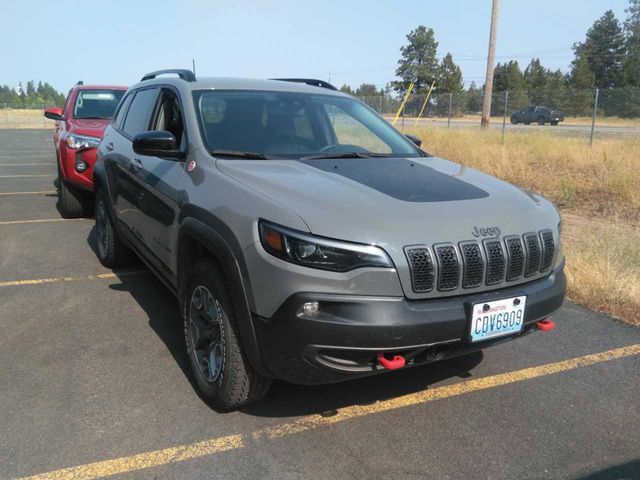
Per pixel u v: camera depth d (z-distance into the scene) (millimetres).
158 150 3738
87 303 4926
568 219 8695
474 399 3504
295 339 2658
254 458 2855
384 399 3465
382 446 2986
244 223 2877
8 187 11539
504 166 13016
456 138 17031
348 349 2652
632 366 4004
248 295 2822
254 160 3562
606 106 22906
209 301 3266
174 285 3910
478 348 3004
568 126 24312
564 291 3332
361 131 4430
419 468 2818
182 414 3225
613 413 3387
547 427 3219
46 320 4535
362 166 3637
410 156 4207
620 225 8109
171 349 4055
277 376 2822
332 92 4840
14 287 5305
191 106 3965
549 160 14000
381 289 2686
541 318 3180
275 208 2811
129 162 4723
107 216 5660
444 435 3105
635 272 5629
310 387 3574
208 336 3307
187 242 3473
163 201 3842
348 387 3596
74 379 3592
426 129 19938
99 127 8156
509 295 2992
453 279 2844
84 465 2762
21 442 2922
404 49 58000
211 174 3387
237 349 2992
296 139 4000
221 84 4316
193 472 2736
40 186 11750
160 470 2746
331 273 2652
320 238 2662
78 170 7750
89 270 5879
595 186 11148
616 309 5043
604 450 3016
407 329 2672
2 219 8344
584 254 5992
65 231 7613
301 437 3045
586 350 4254
